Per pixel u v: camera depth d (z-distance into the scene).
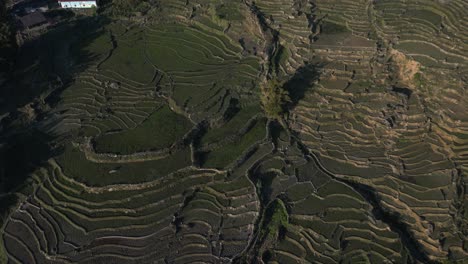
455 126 43.91
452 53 49.97
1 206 40.00
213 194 40.84
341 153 44.00
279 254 37.00
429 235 37.38
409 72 49.41
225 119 46.97
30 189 41.31
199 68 53.03
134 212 39.31
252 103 48.81
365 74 50.09
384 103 46.97
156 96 49.66
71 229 38.16
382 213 39.56
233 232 38.12
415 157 42.91
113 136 45.28
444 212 38.72
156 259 36.25
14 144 44.81
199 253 36.66
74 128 46.34
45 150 44.34
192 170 42.53
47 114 47.75
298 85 49.81
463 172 41.34
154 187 41.16
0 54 49.47
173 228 38.19
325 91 48.97
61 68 52.66
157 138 44.97
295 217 39.09
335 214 39.16
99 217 38.91
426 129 44.72
